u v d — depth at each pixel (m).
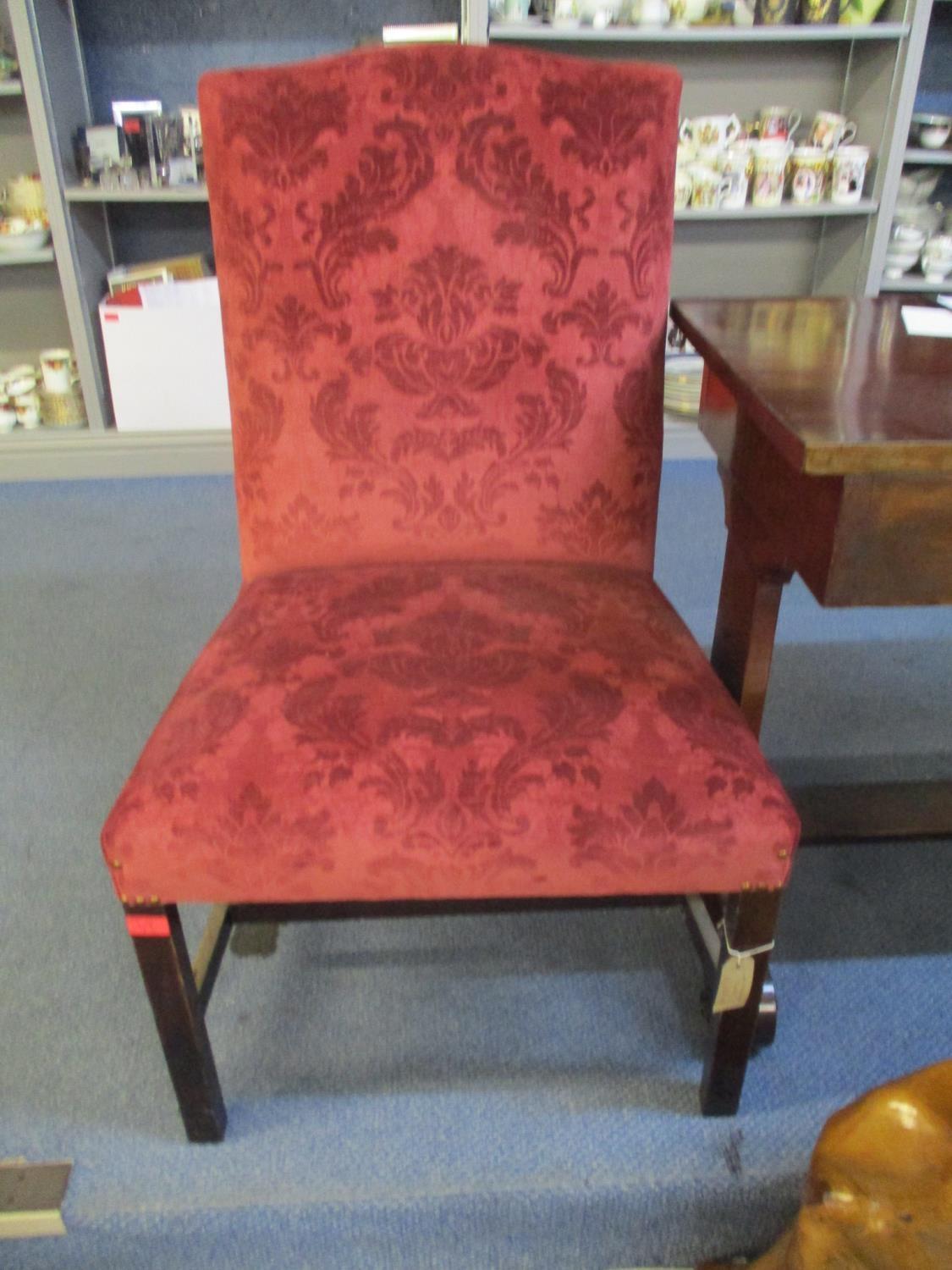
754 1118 0.93
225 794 0.73
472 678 0.82
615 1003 1.06
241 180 0.92
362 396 0.98
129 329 2.32
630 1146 0.90
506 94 0.91
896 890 1.22
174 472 2.50
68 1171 0.89
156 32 2.36
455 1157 0.90
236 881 0.74
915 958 1.12
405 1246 0.89
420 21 2.41
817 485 0.71
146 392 2.41
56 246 2.25
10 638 1.78
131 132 2.28
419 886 0.75
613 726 0.77
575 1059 0.99
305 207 0.93
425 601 0.94
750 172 2.39
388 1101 0.95
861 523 0.66
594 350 0.98
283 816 0.73
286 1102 0.95
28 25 2.04
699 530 2.17
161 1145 0.91
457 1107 0.94
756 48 2.45
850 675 1.65
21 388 2.45
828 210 2.36
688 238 2.69
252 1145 0.91
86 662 1.70
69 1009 1.05
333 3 2.37
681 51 2.44
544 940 1.14
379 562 1.05
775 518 0.85
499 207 0.94
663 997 1.07
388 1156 0.90
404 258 0.94
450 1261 0.91
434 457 1.01
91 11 2.31
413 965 1.11
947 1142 0.65
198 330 2.35
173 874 0.74
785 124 2.40
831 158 2.37
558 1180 0.87
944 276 2.53
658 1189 0.87
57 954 1.12
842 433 0.64
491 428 1.00
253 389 0.98
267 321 0.96
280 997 1.07
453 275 0.95
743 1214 0.90
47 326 2.65
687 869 0.74
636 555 1.06
